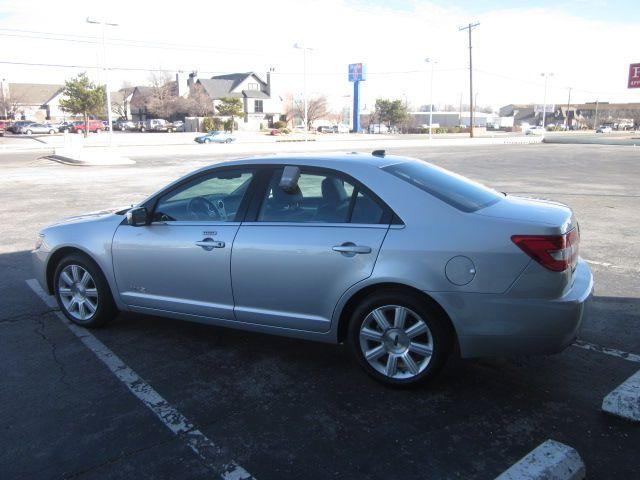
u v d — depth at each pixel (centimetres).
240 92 8738
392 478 290
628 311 536
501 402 365
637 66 2839
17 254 786
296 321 399
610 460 303
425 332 365
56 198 1359
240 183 434
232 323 429
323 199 397
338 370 415
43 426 341
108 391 386
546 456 294
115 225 475
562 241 342
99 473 297
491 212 366
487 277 343
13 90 9806
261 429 337
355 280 371
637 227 975
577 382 391
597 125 12694
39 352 451
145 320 523
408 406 361
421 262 354
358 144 4500
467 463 301
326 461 305
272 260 396
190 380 402
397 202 372
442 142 5019
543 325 341
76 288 502
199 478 293
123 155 3022
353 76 8531
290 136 6688
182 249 434
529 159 2830
